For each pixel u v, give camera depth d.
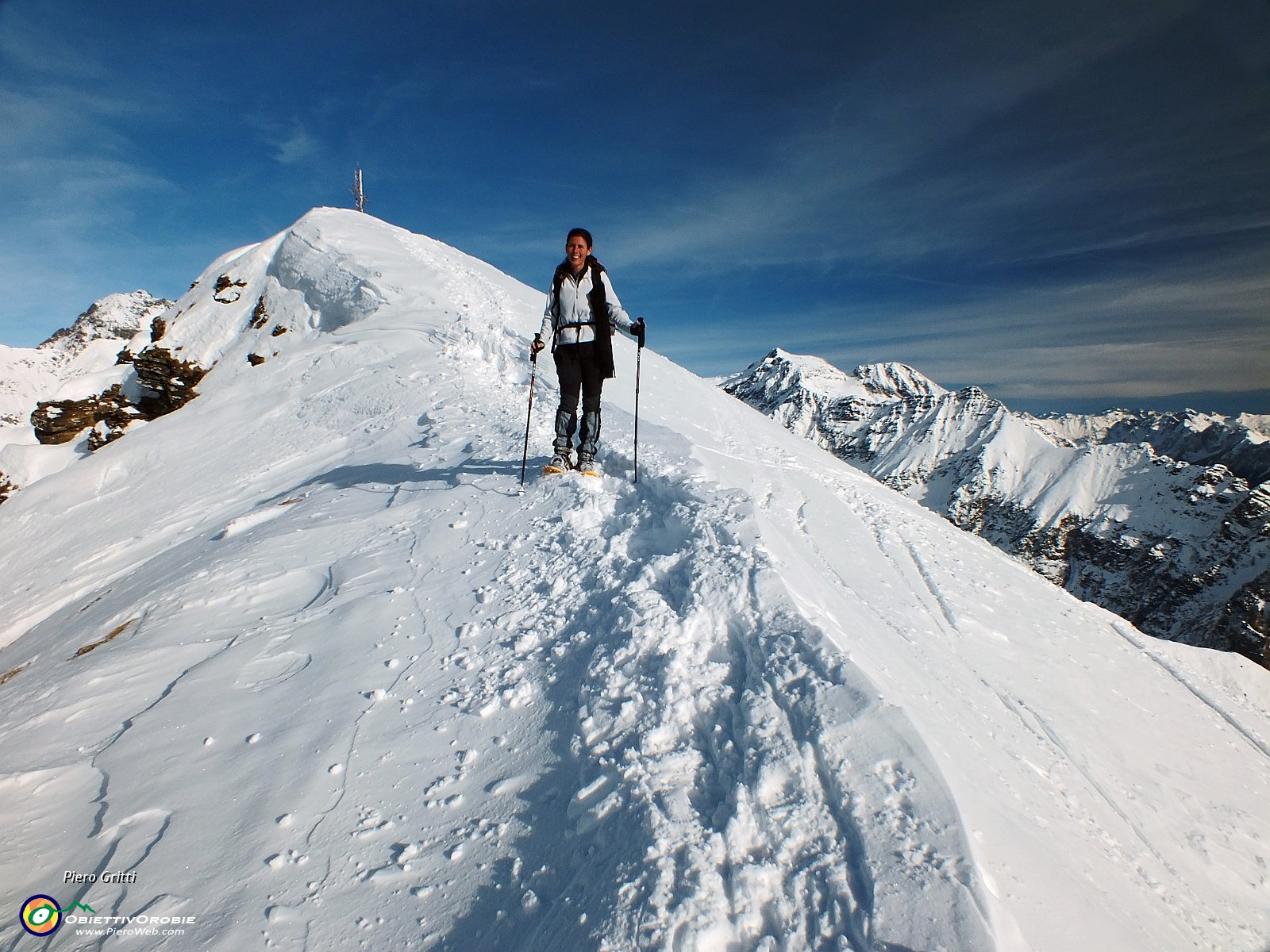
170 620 5.31
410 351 16.47
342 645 4.50
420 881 2.60
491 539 5.78
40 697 4.54
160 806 3.19
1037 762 4.12
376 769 3.25
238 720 3.82
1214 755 5.50
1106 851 3.46
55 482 15.25
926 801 2.40
